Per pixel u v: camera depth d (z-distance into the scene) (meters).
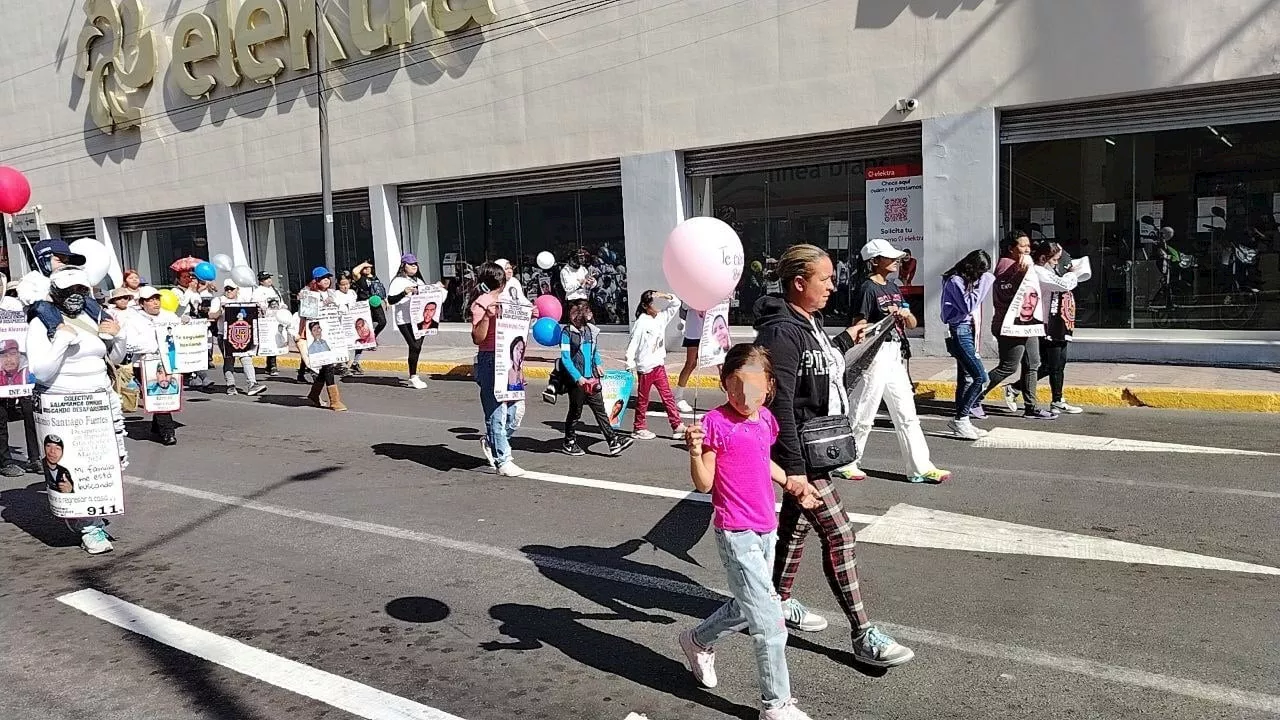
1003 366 9.29
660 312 9.50
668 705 4.00
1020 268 9.09
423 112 18.64
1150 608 4.73
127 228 25.27
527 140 17.27
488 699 4.11
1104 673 4.07
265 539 6.61
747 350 3.75
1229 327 11.98
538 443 9.62
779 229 15.02
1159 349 12.04
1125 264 12.51
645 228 15.98
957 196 13.04
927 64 13.04
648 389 9.64
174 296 12.02
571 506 7.14
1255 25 10.99
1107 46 11.83
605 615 5.00
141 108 23.80
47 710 4.18
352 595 5.43
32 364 6.14
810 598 5.07
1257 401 9.57
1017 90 12.45
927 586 5.17
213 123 22.36
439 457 9.12
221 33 21.55
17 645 4.91
